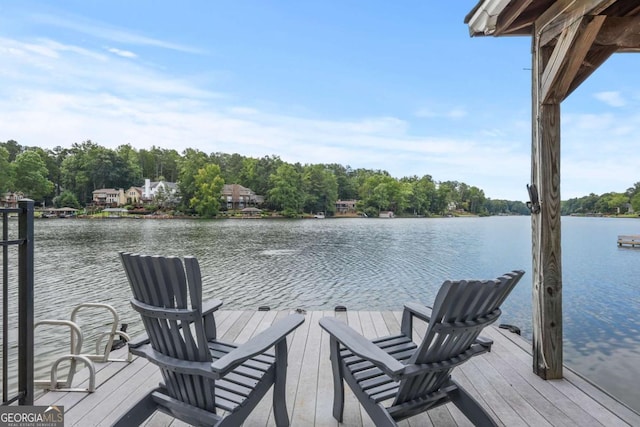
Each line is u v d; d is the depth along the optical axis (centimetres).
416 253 2275
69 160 7125
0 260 1397
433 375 152
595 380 508
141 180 7712
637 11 226
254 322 354
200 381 139
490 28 264
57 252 2117
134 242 2725
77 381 220
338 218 7500
